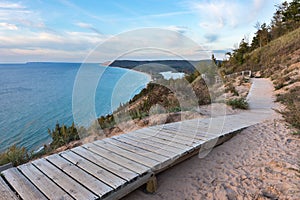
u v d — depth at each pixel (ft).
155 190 7.34
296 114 15.07
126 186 6.49
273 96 26.18
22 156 12.94
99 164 7.82
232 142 11.53
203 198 6.72
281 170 8.09
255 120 15.85
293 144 10.77
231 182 7.52
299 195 6.40
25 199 5.86
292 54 46.65
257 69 52.13
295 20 81.00
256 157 9.45
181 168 8.92
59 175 7.10
